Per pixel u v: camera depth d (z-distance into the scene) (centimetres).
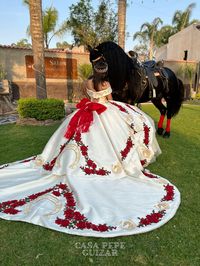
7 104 833
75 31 1662
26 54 1120
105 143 275
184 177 309
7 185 261
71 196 235
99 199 233
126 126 296
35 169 290
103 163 267
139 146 304
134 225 205
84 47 1501
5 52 1081
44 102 590
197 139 488
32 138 468
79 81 1241
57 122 616
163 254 180
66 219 209
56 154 284
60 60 1217
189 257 178
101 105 291
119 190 251
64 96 1259
